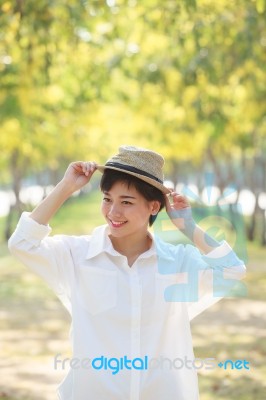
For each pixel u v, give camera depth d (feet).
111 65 46.75
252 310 39.06
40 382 23.31
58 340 30.76
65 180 10.60
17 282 53.21
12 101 47.34
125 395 10.37
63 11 32.65
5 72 41.14
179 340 10.78
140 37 45.70
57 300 43.80
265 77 45.65
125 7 37.83
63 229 104.63
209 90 50.55
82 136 82.02
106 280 10.56
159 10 36.70
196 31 37.32
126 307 10.49
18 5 29.73
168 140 74.02
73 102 54.44
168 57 50.37
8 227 90.53
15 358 27.04
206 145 76.84
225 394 21.72
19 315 37.88
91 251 10.68
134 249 10.85
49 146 79.61
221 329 33.19
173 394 10.55
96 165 10.67
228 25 38.09
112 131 82.07
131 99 61.21
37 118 57.36
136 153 10.45
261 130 73.61
